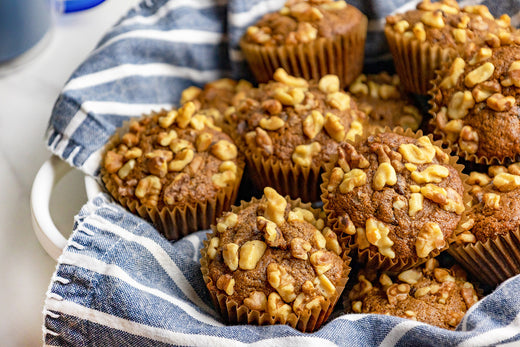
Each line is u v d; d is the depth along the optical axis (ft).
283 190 1.73
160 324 1.49
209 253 1.55
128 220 1.60
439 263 1.62
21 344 1.72
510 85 1.59
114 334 1.51
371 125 1.75
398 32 1.73
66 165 1.74
